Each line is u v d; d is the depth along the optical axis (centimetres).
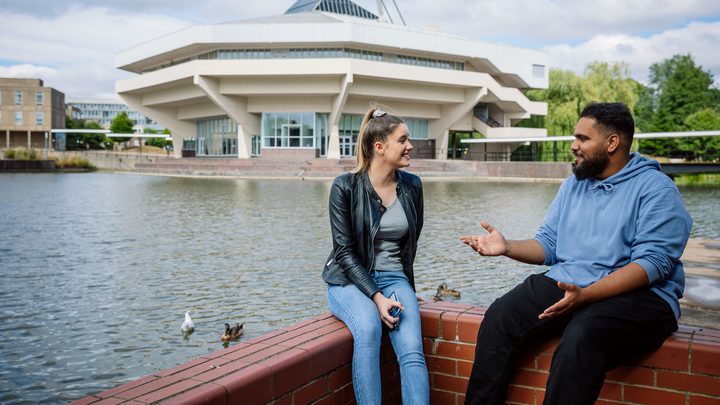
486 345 305
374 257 347
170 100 6138
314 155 5659
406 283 345
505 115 6744
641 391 289
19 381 689
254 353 286
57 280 1158
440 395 342
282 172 5009
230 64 5228
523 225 1942
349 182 349
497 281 1134
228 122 6222
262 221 2005
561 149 6625
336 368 309
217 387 244
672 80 8175
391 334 323
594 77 6600
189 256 1389
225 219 2069
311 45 5512
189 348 791
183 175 5469
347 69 5112
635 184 300
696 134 4228
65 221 2048
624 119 302
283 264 1287
